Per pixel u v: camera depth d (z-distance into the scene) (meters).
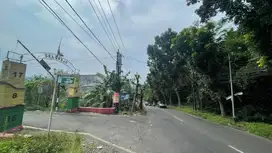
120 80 26.97
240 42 19.61
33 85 25.83
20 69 10.26
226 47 21.14
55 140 6.95
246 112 21.92
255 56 15.48
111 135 10.45
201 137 10.90
